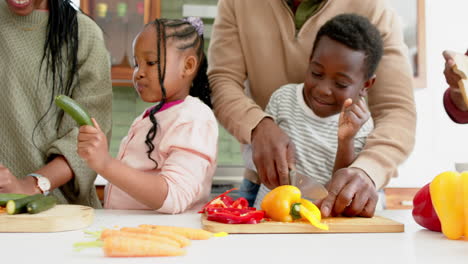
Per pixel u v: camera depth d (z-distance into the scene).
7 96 1.18
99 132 0.85
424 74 2.66
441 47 2.77
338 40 1.06
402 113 1.13
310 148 1.15
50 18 1.20
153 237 0.59
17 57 1.19
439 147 2.79
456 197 0.71
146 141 1.03
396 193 2.29
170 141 1.00
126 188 0.90
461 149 2.78
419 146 2.79
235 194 2.18
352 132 0.97
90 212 0.81
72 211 0.82
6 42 1.19
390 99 1.16
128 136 1.12
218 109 1.20
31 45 1.20
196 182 0.99
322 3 1.23
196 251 0.61
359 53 1.05
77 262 0.54
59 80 1.21
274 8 1.25
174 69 1.05
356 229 0.78
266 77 1.29
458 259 0.58
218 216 0.78
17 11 1.15
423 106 2.79
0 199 0.86
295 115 1.18
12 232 0.73
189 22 1.12
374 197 0.90
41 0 1.21
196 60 1.09
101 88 1.25
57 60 1.20
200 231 0.69
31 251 0.60
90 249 0.61
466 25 2.76
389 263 0.56
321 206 0.86
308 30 1.23
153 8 2.47
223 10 1.34
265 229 0.76
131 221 0.85
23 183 1.02
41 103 1.19
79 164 1.13
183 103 1.06
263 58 1.28
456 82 0.89
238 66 1.30
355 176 0.91
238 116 1.13
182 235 0.68
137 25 2.47
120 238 0.56
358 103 0.98
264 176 1.07
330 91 1.07
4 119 1.18
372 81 1.16
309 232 0.77
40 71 1.19
